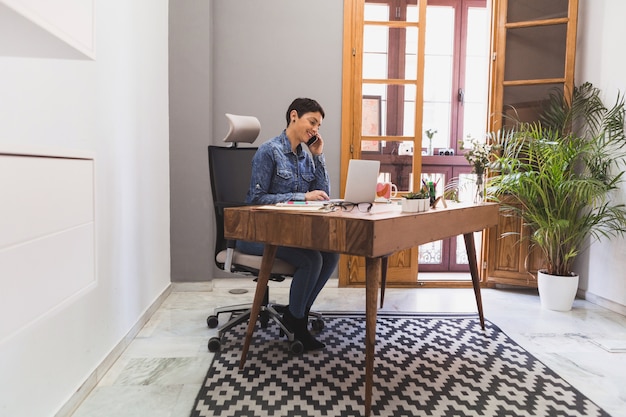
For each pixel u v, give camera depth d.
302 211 1.90
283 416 1.75
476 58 4.40
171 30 3.50
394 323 2.90
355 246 1.67
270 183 2.51
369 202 2.11
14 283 0.80
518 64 3.72
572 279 3.18
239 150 2.71
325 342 2.55
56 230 0.95
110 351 2.21
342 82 3.74
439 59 4.38
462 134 4.42
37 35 0.91
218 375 2.10
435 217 2.07
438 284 3.88
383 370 2.19
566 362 2.32
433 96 4.40
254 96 3.72
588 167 3.29
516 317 3.07
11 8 0.74
